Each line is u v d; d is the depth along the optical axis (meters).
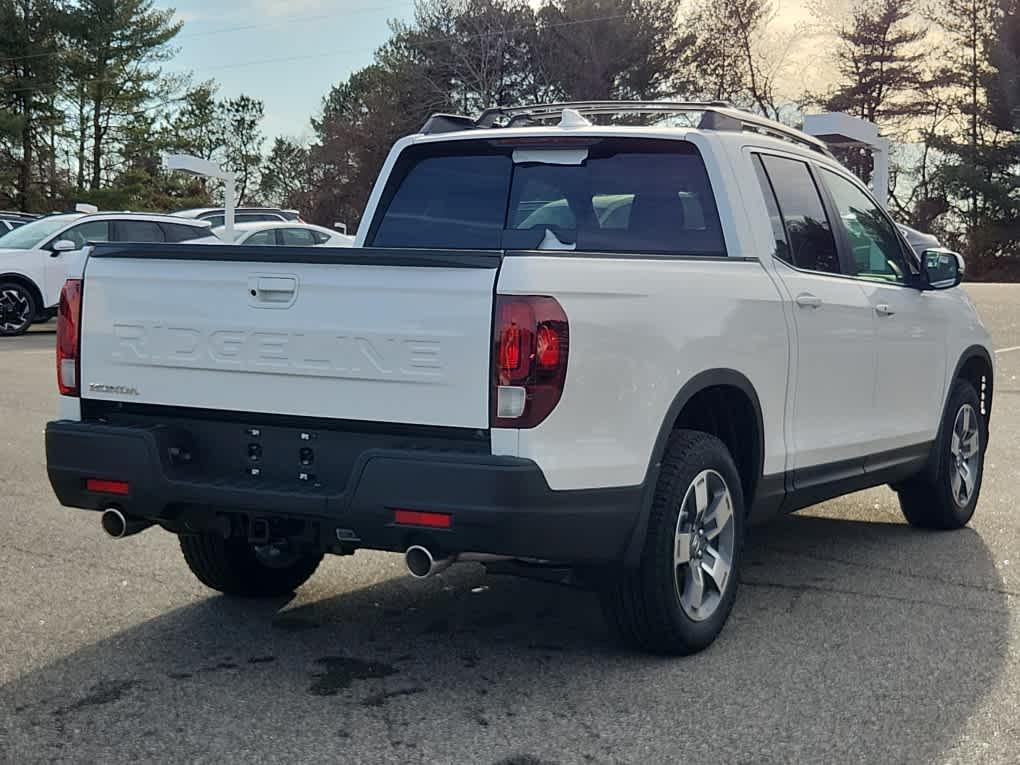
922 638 4.88
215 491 4.27
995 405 12.20
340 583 5.78
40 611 5.22
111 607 5.30
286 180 91.06
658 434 4.35
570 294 4.03
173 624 5.07
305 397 4.24
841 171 6.23
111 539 6.51
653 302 4.37
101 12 57.94
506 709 4.10
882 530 7.00
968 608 5.31
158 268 4.50
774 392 5.10
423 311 4.03
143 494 4.42
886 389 6.10
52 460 4.58
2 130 54.88
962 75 59.59
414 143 5.88
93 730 3.91
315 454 4.27
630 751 3.75
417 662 4.60
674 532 4.47
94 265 4.64
